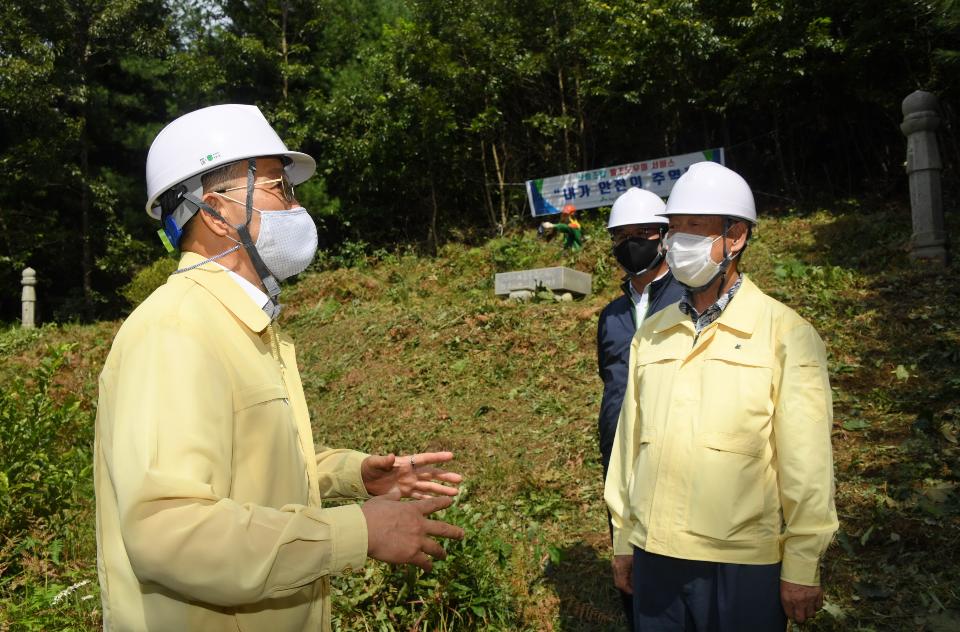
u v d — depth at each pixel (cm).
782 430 249
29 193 2234
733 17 1697
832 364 736
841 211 1551
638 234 378
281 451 176
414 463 224
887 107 1570
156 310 169
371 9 2434
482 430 737
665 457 264
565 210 1518
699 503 252
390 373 946
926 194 983
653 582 264
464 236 2108
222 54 2133
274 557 151
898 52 1559
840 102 1745
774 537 251
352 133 2102
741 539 248
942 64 1446
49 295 2406
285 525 155
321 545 158
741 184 278
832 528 240
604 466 375
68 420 588
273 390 177
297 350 1121
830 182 1839
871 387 675
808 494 241
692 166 286
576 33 1900
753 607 246
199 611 163
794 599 241
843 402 652
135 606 165
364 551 164
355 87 2078
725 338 267
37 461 494
